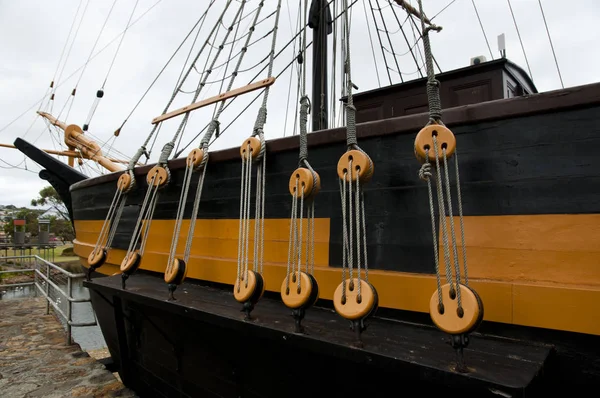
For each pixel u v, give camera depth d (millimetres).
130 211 3955
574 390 1585
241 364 2592
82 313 12750
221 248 2965
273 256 2621
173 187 3432
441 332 1857
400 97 3543
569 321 1571
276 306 2457
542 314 1632
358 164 1914
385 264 2121
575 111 1667
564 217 1657
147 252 3646
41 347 4969
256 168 2775
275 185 2650
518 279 1731
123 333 3834
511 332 1719
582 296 1552
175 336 3137
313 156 2465
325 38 5645
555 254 1660
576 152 1654
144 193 3781
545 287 1633
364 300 1607
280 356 2346
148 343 3531
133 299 2889
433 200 1997
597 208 1594
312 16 5660
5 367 4297
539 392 1475
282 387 2355
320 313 2252
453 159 1931
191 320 2875
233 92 3180
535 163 1736
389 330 1896
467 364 1444
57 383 3904
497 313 1733
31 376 4062
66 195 5707
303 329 1882
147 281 3416
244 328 2057
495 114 1825
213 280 2941
